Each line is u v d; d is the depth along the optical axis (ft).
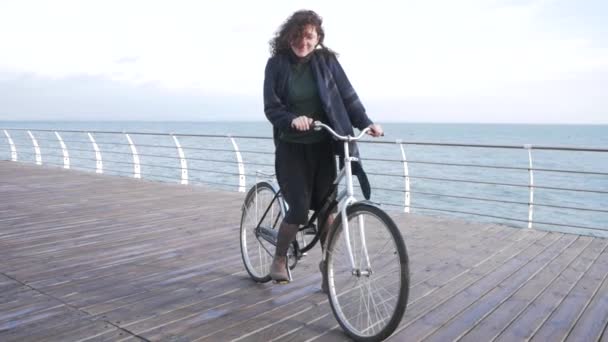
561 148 15.02
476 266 12.21
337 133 8.42
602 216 61.36
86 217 18.58
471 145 16.78
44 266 12.30
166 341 7.97
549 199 74.28
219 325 8.61
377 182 83.15
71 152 117.19
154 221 17.92
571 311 9.18
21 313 9.16
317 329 8.44
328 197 9.09
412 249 13.94
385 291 9.43
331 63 8.91
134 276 11.51
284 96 8.79
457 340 7.93
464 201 70.33
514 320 8.76
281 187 9.14
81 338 8.07
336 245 8.54
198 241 14.97
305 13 8.47
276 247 9.55
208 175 75.56
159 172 80.38
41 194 24.16
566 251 13.67
